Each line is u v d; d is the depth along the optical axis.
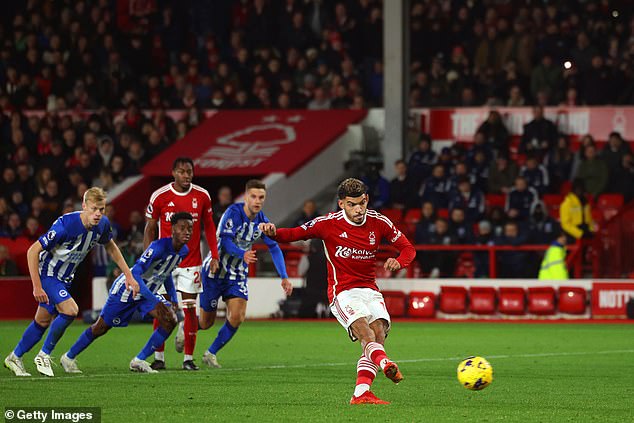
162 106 71.69
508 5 71.25
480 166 63.75
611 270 57.84
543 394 25.95
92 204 28.48
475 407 23.28
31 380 28.42
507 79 68.44
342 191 23.42
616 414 22.25
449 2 71.56
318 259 56.88
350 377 29.91
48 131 68.81
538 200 59.56
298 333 48.09
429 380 29.23
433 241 58.50
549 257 56.97
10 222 61.94
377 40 71.31
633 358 36.44
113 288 30.28
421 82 69.69
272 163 64.44
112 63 71.94
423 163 63.38
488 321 56.31
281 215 63.34
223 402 24.00
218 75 72.06
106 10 74.56
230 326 32.81
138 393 25.66
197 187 33.31
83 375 30.00
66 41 73.75
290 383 28.19
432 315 57.44
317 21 73.50
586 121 67.69
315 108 70.25
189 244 32.78
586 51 68.00
